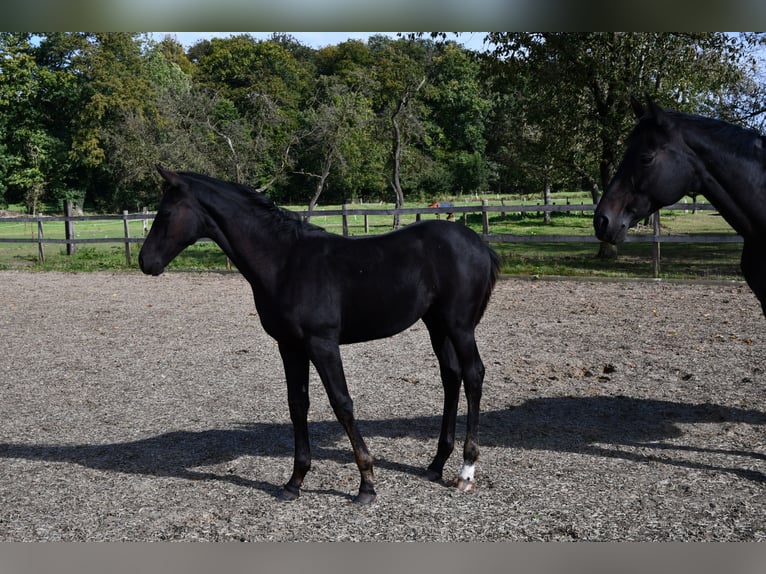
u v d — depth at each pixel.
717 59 14.09
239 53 47.50
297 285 3.62
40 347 8.21
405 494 3.85
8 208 46.84
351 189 39.56
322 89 37.53
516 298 10.72
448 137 49.91
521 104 16.17
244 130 26.92
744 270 4.08
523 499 3.69
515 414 5.22
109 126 42.72
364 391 5.96
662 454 4.31
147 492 3.98
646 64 14.29
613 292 10.96
